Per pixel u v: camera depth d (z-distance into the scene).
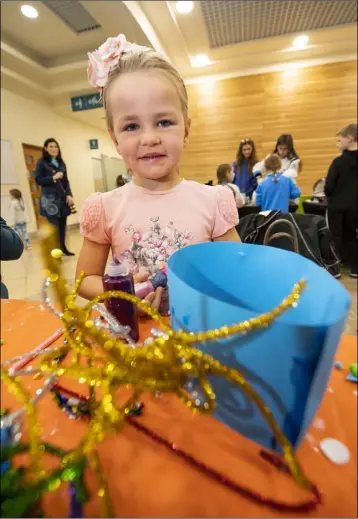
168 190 0.63
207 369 0.21
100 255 0.66
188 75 3.85
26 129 4.22
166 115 0.50
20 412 0.20
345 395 0.29
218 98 3.85
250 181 2.12
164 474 0.24
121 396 0.30
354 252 1.81
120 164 5.43
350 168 1.93
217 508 0.21
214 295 0.33
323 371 0.20
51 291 0.20
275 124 3.78
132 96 0.48
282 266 0.29
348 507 0.21
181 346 0.20
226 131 3.89
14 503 0.15
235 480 0.23
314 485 0.22
